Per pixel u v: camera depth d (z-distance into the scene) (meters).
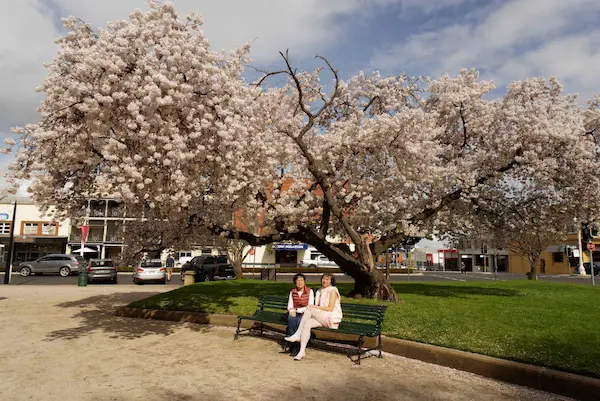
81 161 8.52
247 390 5.05
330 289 7.22
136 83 7.24
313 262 45.41
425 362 6.41
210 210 10.56
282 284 16.81
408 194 12.73
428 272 48.84
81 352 6.91
